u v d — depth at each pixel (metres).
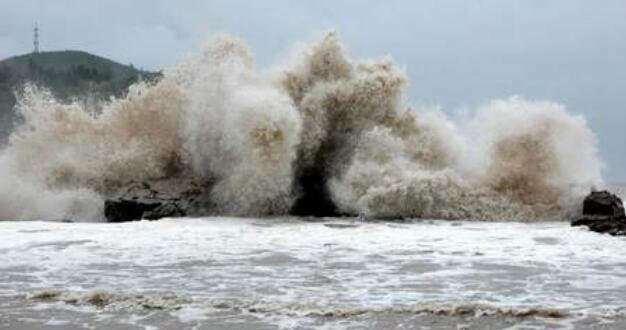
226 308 12.53
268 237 21.42
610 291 13.79
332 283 14.66
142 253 18.56
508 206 28.80
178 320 11.84
